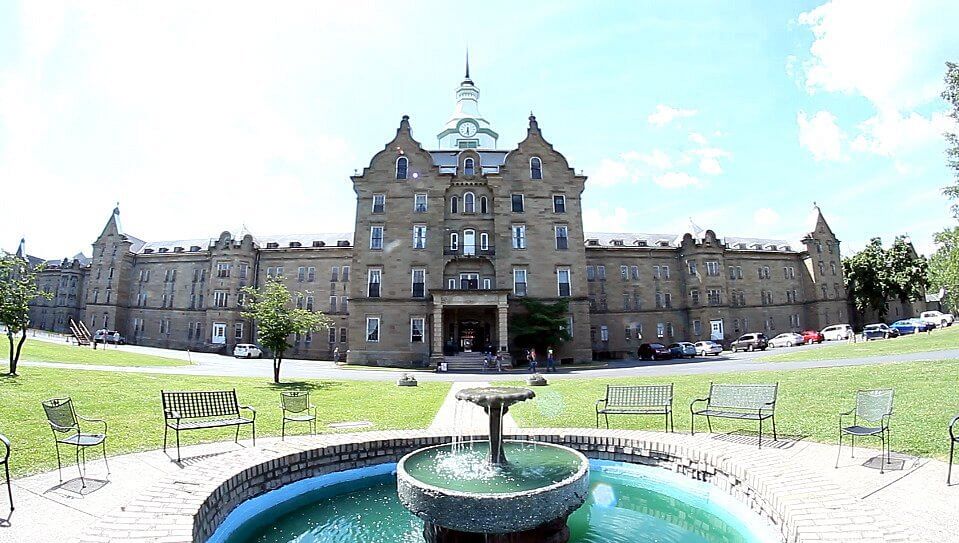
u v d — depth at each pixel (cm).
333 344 6178
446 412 1636
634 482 1057
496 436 894
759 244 7156
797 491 743
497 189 4653
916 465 913
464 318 4506
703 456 961
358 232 4519
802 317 6906
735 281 6700
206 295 6644
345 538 804
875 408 941
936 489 795
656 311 6359
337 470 1062
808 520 646
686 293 6412
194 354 5309
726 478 896
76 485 881
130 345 6341
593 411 1575
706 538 793
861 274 7212
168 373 2731
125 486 876
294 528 838
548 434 1152
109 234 7112
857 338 5188
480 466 888
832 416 1320
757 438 1125
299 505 935
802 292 6981
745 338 5547
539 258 4575
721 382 2131
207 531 739
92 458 1048
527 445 1045
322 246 6562
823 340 5469
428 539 790
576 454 939
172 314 6744
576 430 1209
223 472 868
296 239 6906
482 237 4625
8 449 757
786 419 1317
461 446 1032
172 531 629
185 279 6812
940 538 627
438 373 3509
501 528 697
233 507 842
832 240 7088
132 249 7294
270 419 1500
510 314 4391
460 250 4584
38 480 906
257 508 892
